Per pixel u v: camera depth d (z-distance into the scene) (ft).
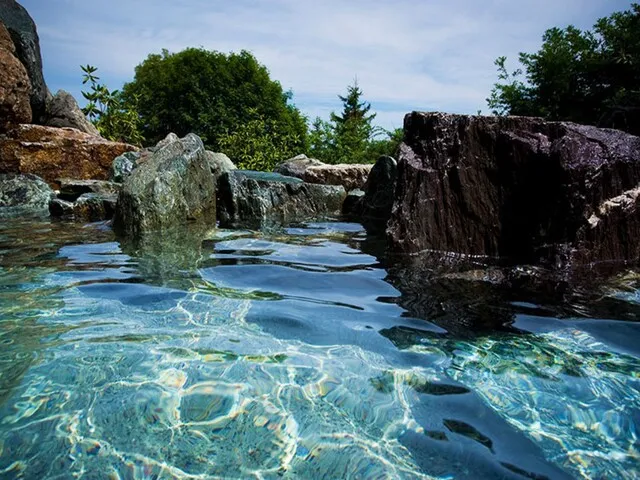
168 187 22.71
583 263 14.29
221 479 5.52
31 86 43.70
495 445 6.12
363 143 102.06
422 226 16.94
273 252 17.03
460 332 9.60
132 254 16.33
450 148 16.87
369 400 7.11
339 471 5.65
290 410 6.86
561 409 6.93
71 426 6.42
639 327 9.86
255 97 117.50
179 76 115.96
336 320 10.16
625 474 5.60
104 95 58.95
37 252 16.51
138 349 8.62
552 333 9.56
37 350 8.52
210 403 7.00
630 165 14.71
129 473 5.59
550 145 15.40
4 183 32.83
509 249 16.07
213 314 10.40
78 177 39.83
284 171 43.42
